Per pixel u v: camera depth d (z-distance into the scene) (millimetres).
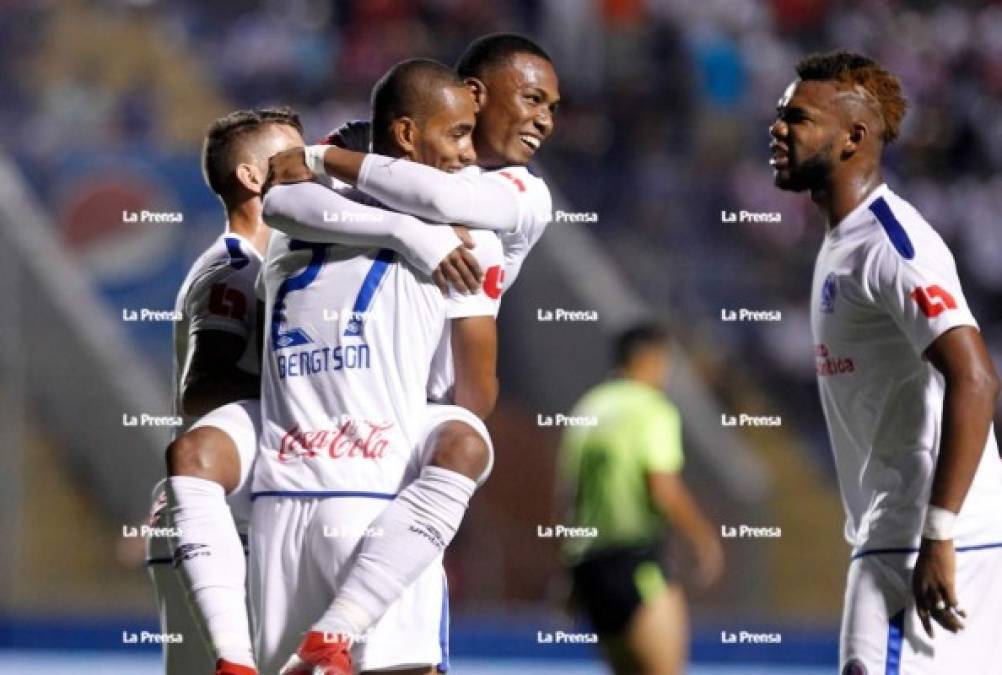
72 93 57969
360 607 15742
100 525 48594
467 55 18734
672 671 29766
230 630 16094
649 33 60812
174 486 16500
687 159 55594
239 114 19672
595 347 49812
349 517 16188
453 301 16875
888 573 17359
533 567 45844
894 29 65938
